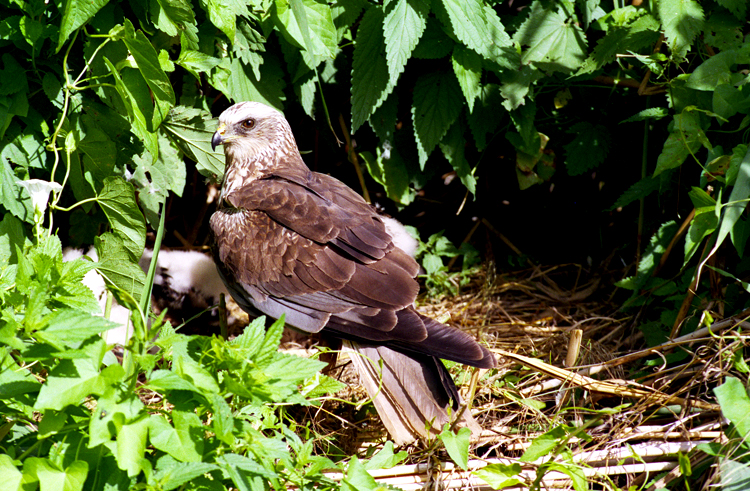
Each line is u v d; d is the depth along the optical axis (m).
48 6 6.16
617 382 6.65
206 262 8.76
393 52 7.36
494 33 7.88
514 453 6.31
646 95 8.31
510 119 8.98
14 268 5.39
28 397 4.75
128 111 6.14
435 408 6.12
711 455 5.62
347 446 6.64
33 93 6.28
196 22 7.02
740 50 6.97
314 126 9.84
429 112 8.38
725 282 7.44
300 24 6.75
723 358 6.32
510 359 7.28
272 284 6.87
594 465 5.90
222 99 9.27
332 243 6.80
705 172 6.82
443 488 5.81
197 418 4.45
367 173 10.08
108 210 6.29
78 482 4.16
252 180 7.55
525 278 9.87
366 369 6.40
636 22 7.72
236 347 4.73
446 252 9.77
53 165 6.55
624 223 9.52
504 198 10.19
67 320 4.38
